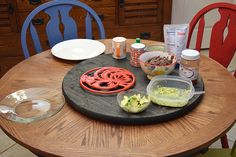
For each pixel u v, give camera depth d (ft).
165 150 2.61
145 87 3.46
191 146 2.66
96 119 3.04
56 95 3.51
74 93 3.35
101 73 3.75
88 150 2.64
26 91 3.61
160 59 3.68
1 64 8.23
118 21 8.20
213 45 5.16
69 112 3.19
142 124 2.95
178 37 3.75
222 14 5.01
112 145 2.69
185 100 3.05
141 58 3.75
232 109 3.18
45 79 3.91
